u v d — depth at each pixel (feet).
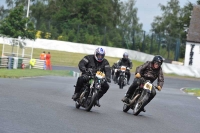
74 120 107.55
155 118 131.44
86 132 92.58
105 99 177.47
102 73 126.82
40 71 367.45
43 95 162.71
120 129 101.55
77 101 131.85
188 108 174.81
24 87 187.62
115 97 190.80
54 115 112.16
